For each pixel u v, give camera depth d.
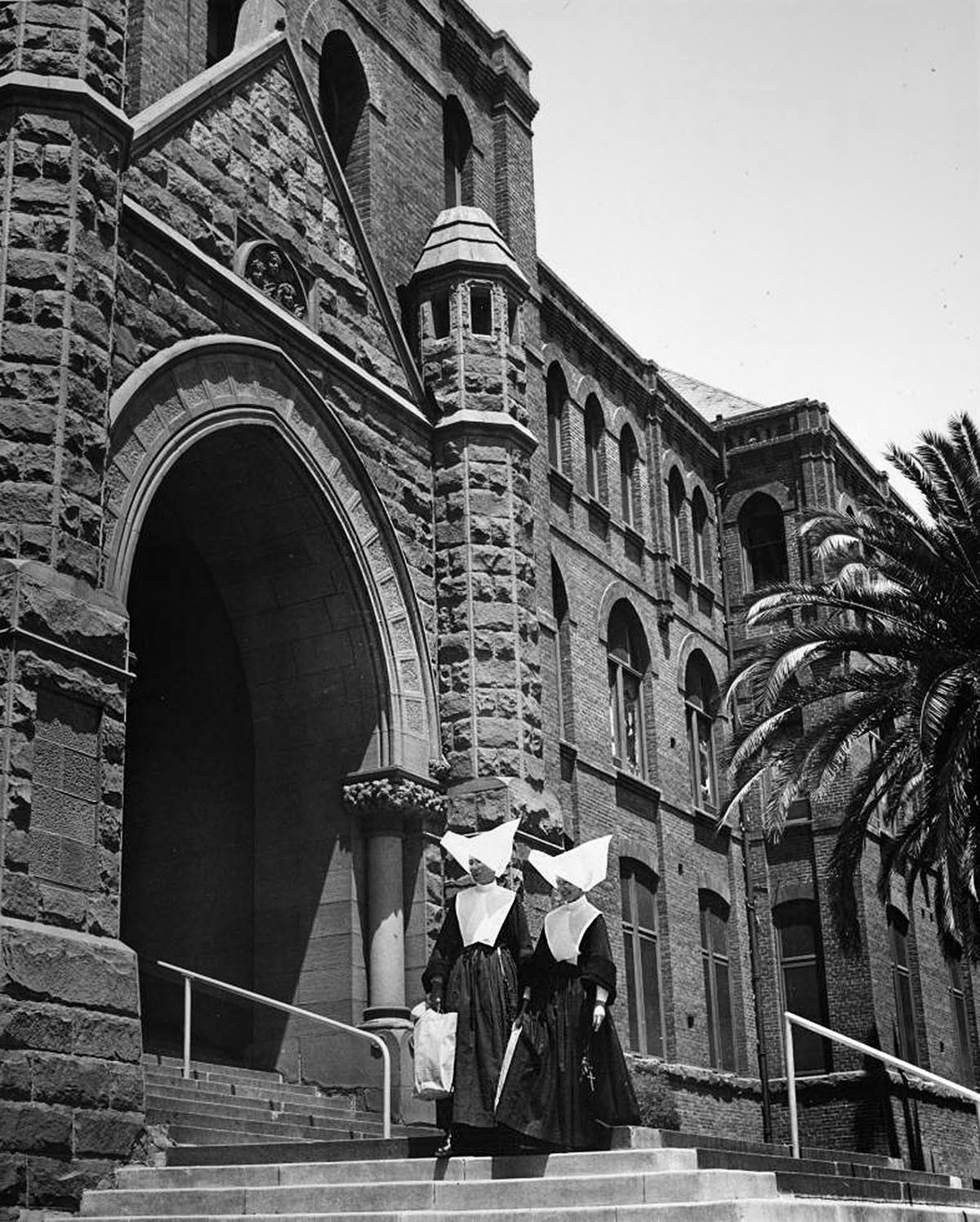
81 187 13.82
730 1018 31.05
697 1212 8.41
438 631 19.55
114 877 12.65
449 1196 9.52
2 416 13.01
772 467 35.00
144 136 16.05
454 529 19.80
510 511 20.05
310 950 17.83
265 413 16.95
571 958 9.80
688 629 32.41
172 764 19.55
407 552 19.25
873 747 33.31
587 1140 9.58
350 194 20.31
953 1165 33.41
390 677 18.45
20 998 11.42
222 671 19.47
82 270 13.67
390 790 18.00
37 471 12.95
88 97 13.95
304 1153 11.16
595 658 28.03
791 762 24.06
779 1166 11.30
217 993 18.23
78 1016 11.80
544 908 18.44
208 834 19.00
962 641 23.16
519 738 19.17
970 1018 36.69
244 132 17.78
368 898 17.91
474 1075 9.69
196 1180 11.05
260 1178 10.77
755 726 24.70
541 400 24.98
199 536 18.69
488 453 20.14
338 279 19.00
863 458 37.38
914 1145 31.28
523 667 19.66
